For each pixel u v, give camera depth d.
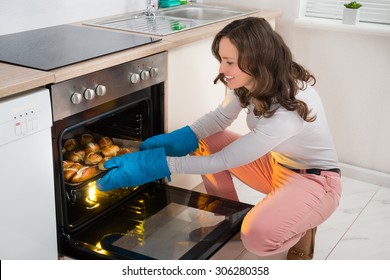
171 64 2.52
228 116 2.48
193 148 2.48
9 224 1.87
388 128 3.19
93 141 2.43
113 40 2.39
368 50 3.12
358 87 3.21
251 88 2.07
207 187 2.73
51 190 2.02
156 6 3.15
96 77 2.09
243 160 2.12
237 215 2.39
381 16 3.15
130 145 2.59
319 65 3.30
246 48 1.92
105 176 2.17
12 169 1.83
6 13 2.42
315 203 2.22
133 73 2.27
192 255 2.10
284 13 3.32
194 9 3.41
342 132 3.35
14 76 1.82
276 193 2.27
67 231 2.17
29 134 1.85
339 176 2.31
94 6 2.90
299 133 2.17
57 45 2.26
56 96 1.93
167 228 2.28
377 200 3.07
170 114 2.62
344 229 2.75
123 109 2.33
